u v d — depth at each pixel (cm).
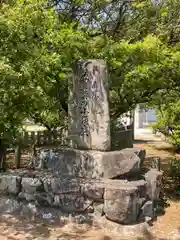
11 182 642
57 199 604
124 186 580
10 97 580
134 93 837
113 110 874
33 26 560
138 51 674
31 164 752
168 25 827
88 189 586
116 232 554
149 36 695
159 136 2142
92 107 665
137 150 698
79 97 680
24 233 536
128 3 895
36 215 603
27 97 596
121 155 650
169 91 896
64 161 674
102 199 580
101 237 532
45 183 613
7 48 555
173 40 842
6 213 619
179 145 1377
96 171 634
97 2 849
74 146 693
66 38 675
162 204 719
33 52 573
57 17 708
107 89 657
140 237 542
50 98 761
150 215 607
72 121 693
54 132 1217
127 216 563
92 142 666
